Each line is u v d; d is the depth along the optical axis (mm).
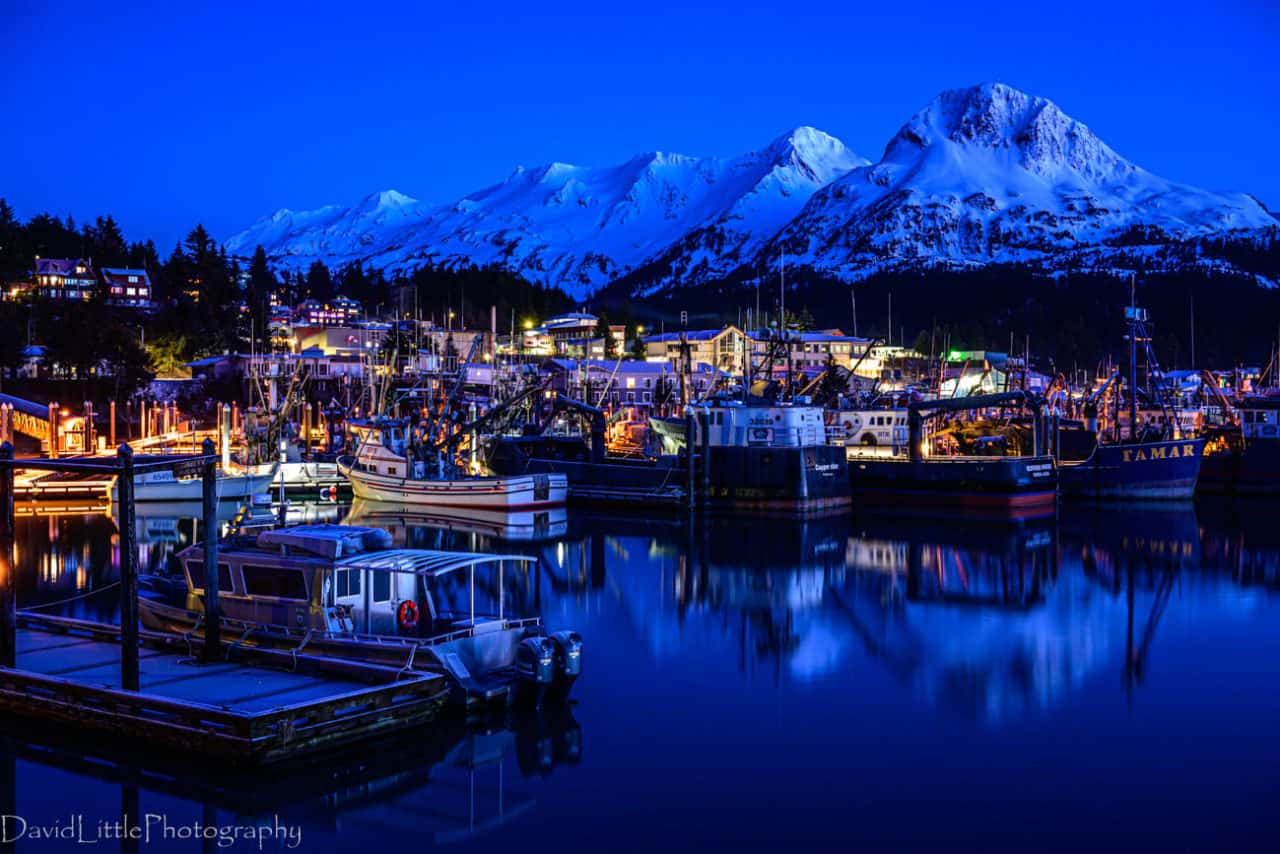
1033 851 19516
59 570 48750
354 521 69562
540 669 26469
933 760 24078
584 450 84938
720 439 74312
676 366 155125
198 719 22266
